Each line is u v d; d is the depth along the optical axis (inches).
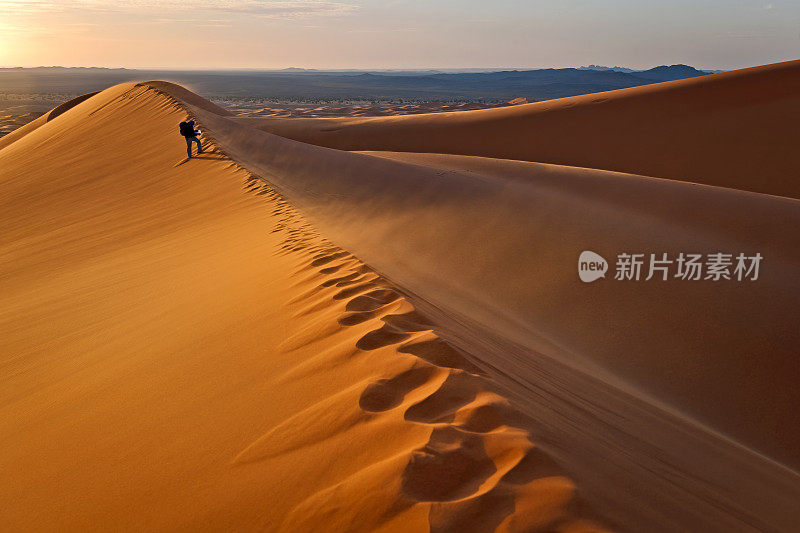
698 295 342.3
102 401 174.4
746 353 286.8
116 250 473.7
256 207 501.4
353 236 469.1
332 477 97.2
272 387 146.0
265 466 108.9
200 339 206.2
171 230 497.7
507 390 129.3
